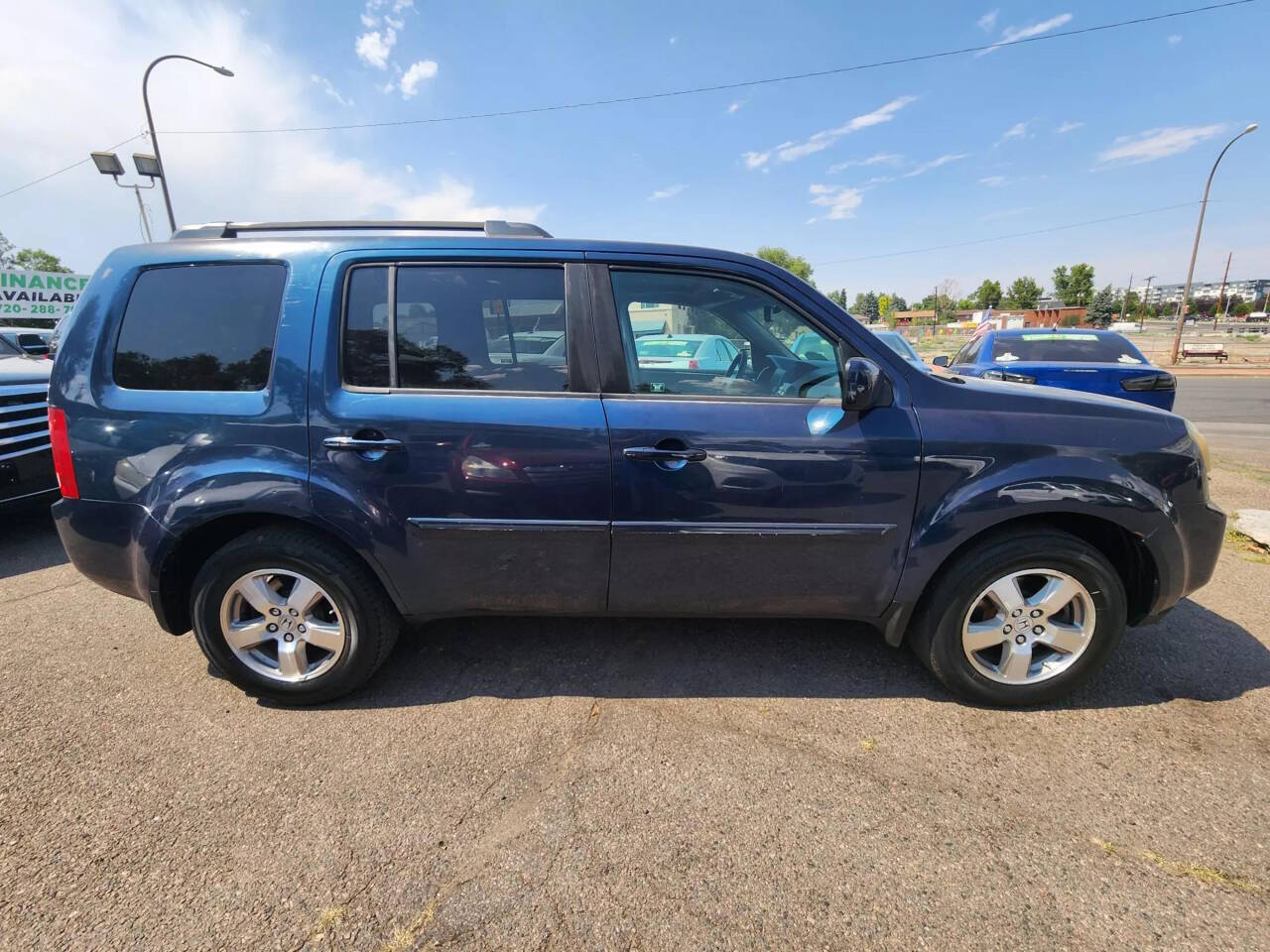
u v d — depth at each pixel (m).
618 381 2.51
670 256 2.56
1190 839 1.98
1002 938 1.67
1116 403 2.63
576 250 2.56
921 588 2.56
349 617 2.58
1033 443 2.47
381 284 2.51
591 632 3.26
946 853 1.93
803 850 1.95
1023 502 2.45
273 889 1.82
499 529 2.49
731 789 2.20
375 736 2.49
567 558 2.54
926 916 1.73
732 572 2.56
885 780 2.23
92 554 2.61
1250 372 22.53
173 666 2.99
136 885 1.83
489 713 2.62
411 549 2.53
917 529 2.50
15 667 2.98
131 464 2.53
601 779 2.25
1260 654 3.04
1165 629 3.30
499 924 1.71
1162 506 2.49
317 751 2.40
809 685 2.81
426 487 2.47
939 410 2.50
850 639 3.20
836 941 1.66
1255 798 2.14
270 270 2.53
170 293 2.56
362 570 2.58
